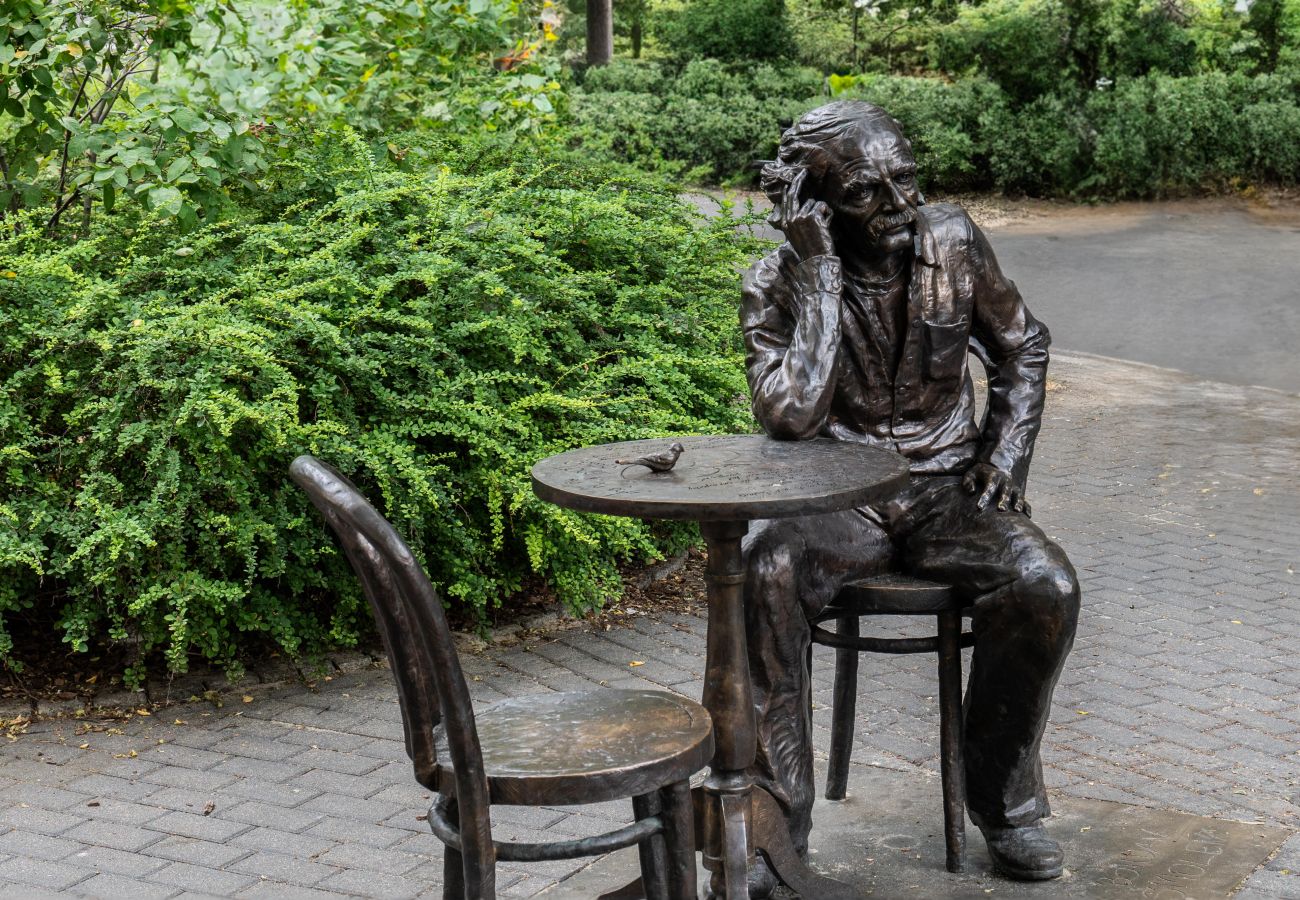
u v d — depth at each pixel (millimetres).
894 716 4570
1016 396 3605
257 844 3699
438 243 5680
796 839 3336
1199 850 3525
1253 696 4688
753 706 3057
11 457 4684
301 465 2350
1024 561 3201
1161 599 5727
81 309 4754
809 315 3340
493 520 5027
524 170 7340
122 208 6016
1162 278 15250
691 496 2703
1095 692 4730
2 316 4863
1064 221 19484
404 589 2266
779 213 3477
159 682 4859
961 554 3332
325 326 4887
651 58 26922
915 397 3549
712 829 3041
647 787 2449
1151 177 20500
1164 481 7734
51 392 4891
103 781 4105
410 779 4117
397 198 5973
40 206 6027
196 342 4781
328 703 4723
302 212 6113
